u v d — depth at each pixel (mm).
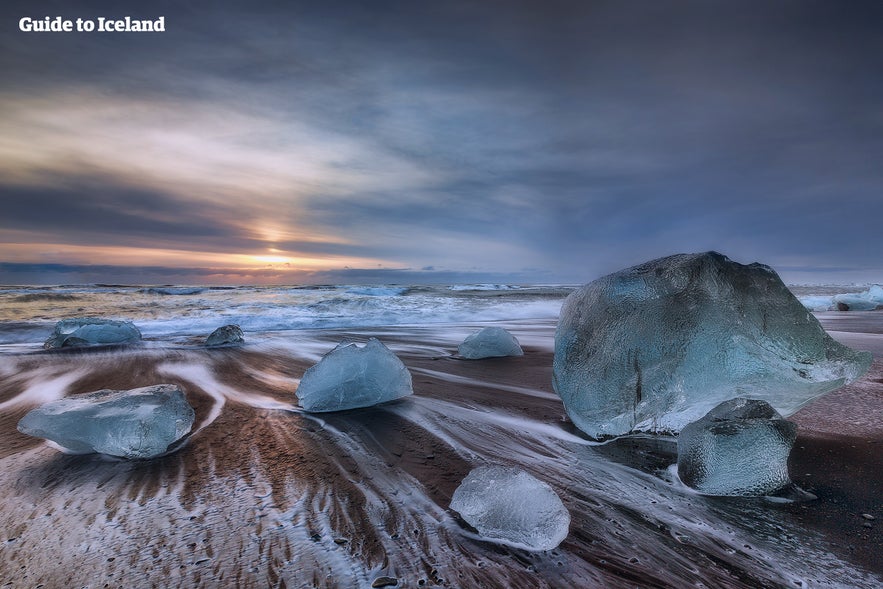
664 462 2867
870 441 3045
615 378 3135
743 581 1744
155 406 3057
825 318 10672
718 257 3096
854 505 2287
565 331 3463
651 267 3264
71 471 2682
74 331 7949
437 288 24547
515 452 3016
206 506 2260
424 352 6949
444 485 2514
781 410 2984
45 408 3018
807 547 1961
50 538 1980
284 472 2668
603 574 1774
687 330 3020
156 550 1891
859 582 1735
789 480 2473
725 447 2396
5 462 2809
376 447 3078
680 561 1863
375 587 1673
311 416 3762
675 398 3084
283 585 1680
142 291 19438
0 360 6387
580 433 3383
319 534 2012
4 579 1713
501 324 11359
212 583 1690
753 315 2928
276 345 7746
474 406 4047
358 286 24203
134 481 2545
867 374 4742
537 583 1716
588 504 2326
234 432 3361
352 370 4012
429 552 1890
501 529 1962
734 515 2223
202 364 6090
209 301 15375
